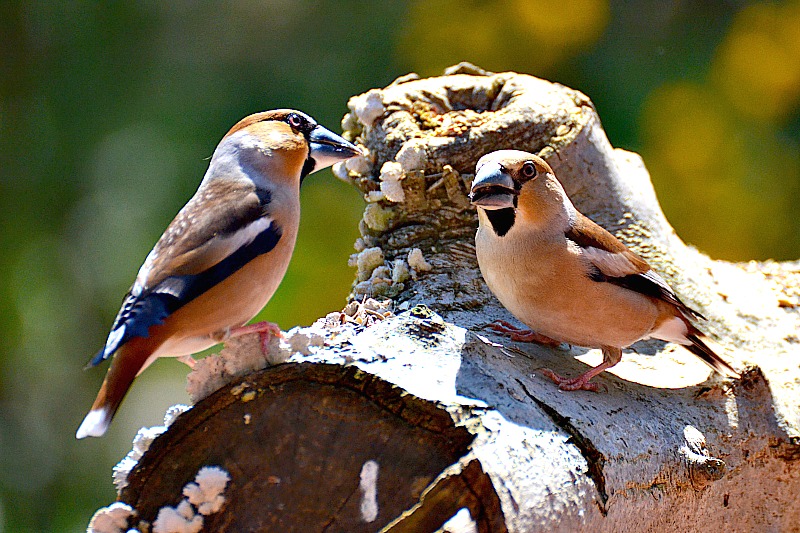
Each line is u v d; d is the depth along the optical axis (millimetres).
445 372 6754
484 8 14820
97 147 15594
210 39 15672
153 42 15742
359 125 10297
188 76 15633
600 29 14758
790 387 8781
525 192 7977
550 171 8148
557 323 8195
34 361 16188
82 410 16688
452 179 9328
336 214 13906
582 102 9969
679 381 8391
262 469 6492
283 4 15516
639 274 8203
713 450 7879
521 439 6406
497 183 7895
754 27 14773
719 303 9719
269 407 6523
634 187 10133
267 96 15406
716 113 14609
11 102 15617
